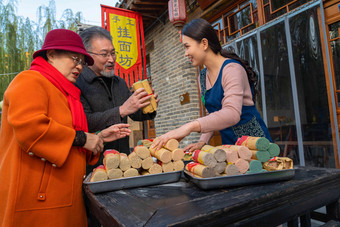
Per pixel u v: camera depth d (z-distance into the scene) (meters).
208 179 0.72
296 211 0.73
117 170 0.83
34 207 0.87
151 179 0.85
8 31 8.60
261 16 3.11
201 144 1.30
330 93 2.41
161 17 4.97
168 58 4.90
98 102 1.45
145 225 0.49
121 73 4.65
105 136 1.08
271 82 2.97
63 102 0.98
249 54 3.24
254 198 0.62
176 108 4.69
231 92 1.07
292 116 2.74
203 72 1.40
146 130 6.89
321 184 0.81
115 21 4.62
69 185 0.93
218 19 3.85
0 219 0.87
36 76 0.90
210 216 0.54
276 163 0.83
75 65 1.03
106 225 0.64
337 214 0.88
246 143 0.87
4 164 0.91
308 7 2.55
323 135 2.48
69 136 0.90
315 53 2.52
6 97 0.85
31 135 0.81
